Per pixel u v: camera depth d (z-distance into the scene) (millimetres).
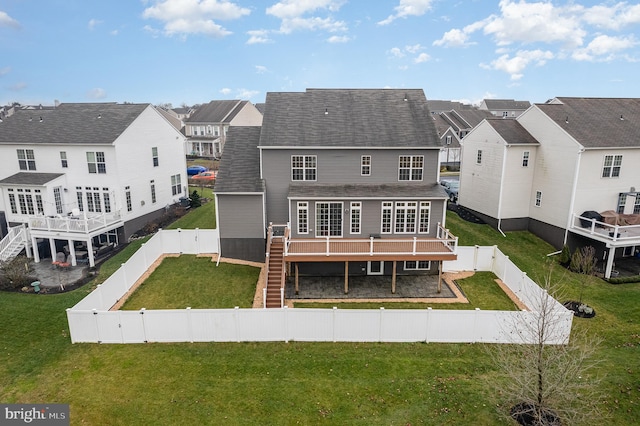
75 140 28344
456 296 21328
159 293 21047
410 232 23875
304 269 23922
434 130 24969
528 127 29703
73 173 28938
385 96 27500
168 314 16219
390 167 24625
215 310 16234
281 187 24922
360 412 12758
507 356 13938
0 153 29578
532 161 29172
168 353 15719
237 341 16594
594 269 24203
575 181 25812
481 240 28406
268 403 13102
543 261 25781
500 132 29250
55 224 25219
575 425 11969
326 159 24469
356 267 23984
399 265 24078
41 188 27828
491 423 12219
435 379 14305
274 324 16453
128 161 29375
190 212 35062
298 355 15703
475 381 14172
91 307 17703
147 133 31719
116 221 28078
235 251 25359
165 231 26203
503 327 16391
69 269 24938
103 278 23359
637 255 27109
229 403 13086
